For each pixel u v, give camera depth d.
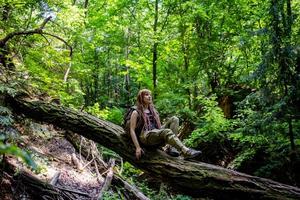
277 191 4.80
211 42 13.47
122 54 17.73
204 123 11.09
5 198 5.32
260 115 8.02
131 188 8.01
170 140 5.30
